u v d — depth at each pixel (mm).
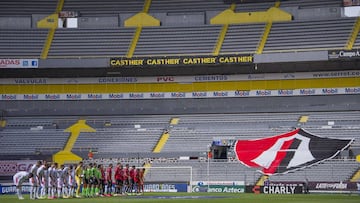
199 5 81312
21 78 80562
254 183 63188
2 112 79312
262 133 72000
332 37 74500
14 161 68688
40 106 80062
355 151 66312
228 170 64750
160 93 79000
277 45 75375
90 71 79000
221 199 43875
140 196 50312
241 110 77000
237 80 78125
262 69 76938
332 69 75938
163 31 79562
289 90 76938
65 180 47469
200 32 78812
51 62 75812
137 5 82375
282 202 39438
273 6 79312
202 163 66375
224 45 76875
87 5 82562
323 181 59594
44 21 81188
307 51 71500
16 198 45844
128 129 75750
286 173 62062
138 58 74688
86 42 79000
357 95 75125
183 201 40406
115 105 79500
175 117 77562
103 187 51156
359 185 57094
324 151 62375
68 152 71375
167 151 71188
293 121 73750
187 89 78750
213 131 73562
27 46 78438
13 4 82500
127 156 71312
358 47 72438
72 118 78688
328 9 77375
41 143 74375
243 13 79125
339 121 72125
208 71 78438
